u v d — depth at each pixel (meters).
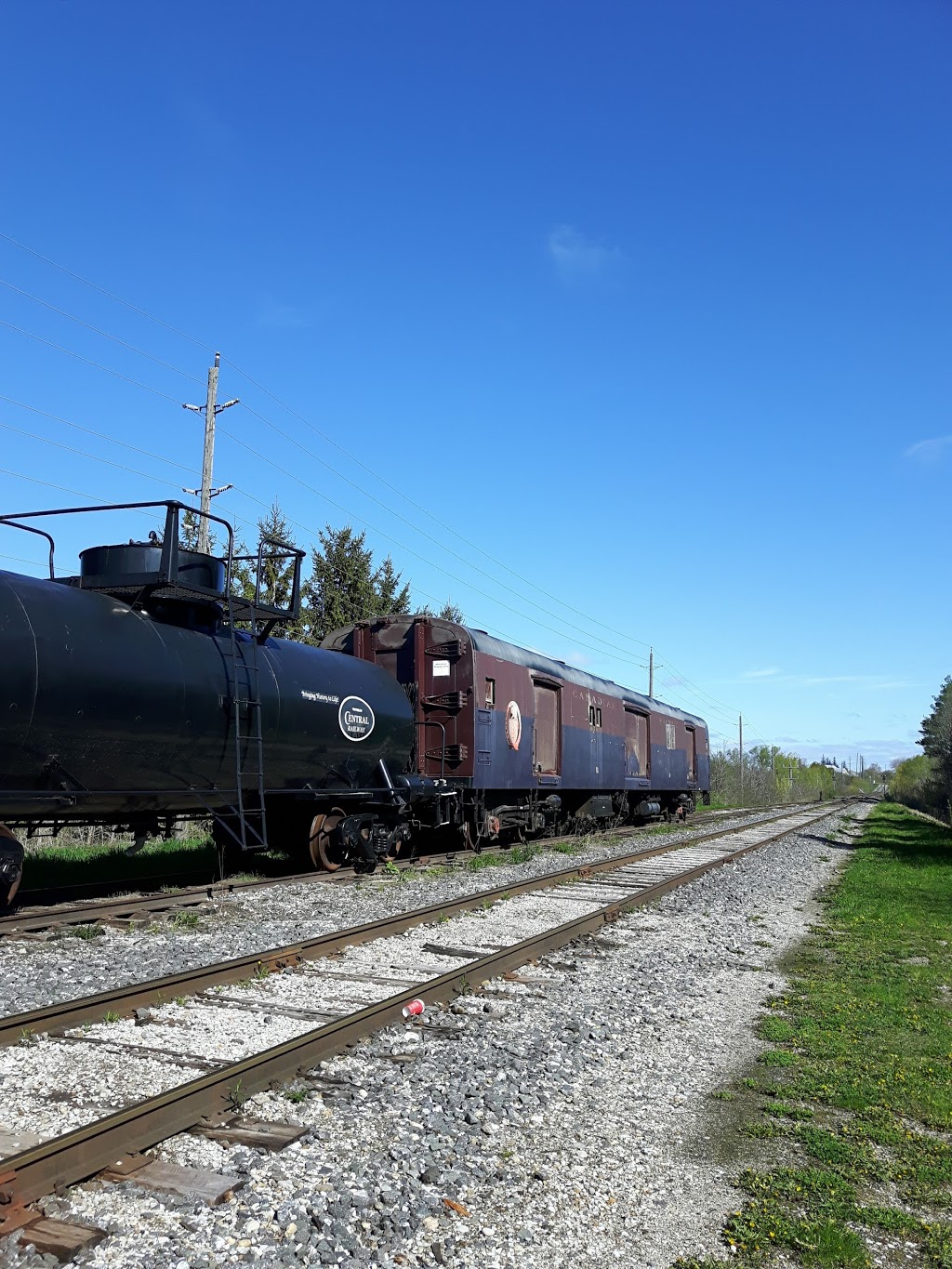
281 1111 5.22
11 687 9.83
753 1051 7.06
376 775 16.39
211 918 11.15
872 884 17.80
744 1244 4.11
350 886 14.20
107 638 11.13
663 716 34.03
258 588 13.49
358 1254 3.86
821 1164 5.01
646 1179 4.75
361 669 16.69
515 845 20.77
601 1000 8.15
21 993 7.35
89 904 11.28
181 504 11.81
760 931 12.40
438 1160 4.74
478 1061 6.23
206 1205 4.13
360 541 30.58
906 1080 6.33
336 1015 7.09
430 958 9.33
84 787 10.96
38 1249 3.69
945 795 51.66
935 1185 4.83
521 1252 3.98
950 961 10.46
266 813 14.83
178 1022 6.79
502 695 20.25
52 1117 4.99
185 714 11.91
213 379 23.20
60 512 11.95
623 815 30.08
